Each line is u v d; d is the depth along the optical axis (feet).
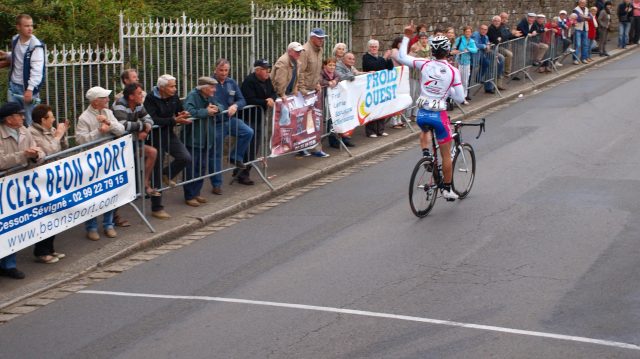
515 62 61.57
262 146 35.88
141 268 26.35
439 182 30.48
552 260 24.58
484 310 20.86
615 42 89.20
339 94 40.52
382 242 27.27
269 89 35.83
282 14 47.65
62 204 26.35
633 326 19.47
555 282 22.71
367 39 56.75
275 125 35.76
